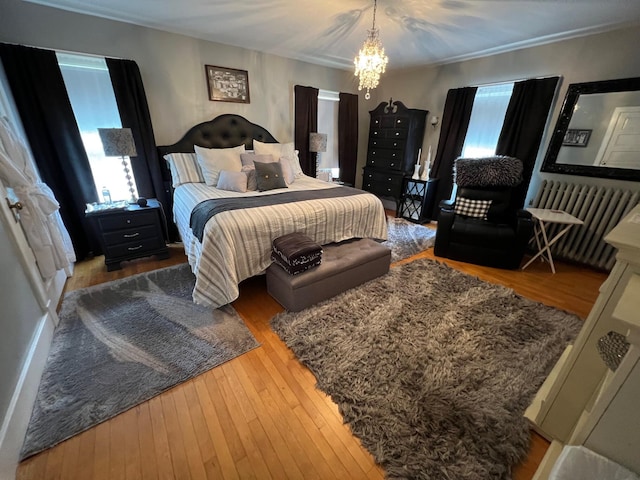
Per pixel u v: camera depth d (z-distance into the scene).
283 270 1.95
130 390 1.35
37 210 1.75
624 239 0.80
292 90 3.74
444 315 1.95
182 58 2.89
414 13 2.28
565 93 2.77
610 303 0.89
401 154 4.11
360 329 1.78
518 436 1.17
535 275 2.61
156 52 2.74
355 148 4.62
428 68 3.88
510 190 2.96
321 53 3.41
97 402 1.29
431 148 4.10
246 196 2.46
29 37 2.19
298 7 2.21
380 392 1.36
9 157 1.75
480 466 1.06
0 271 1.29
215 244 1.86
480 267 2.77
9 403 1.11
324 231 2.32
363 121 4.73
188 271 2.50
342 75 4.16
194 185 2.79
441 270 2.60
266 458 1.11
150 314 1.91
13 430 1.08
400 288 2.26
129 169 2.81
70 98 2.45
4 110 1.95
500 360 1.57
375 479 1.04
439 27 2.54
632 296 0.70
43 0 2.12
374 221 2.67
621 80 2.43
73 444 1.13
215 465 1.08
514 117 3.06
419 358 1.57
